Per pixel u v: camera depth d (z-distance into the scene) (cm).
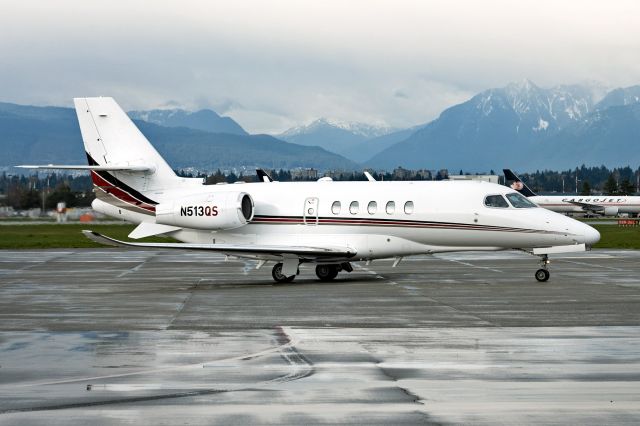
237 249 5222
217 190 5894
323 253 5341
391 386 2334
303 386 2338
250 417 2033
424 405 2134
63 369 2570
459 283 5300
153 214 5988
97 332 3288
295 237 5731
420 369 2553
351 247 5612
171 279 5756
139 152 6009
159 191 5997
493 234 5456
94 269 6712
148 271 6488
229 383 2377
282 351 2858
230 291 4875
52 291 4919
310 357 2748
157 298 4500
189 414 2056
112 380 2417
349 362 2664
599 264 7006
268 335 3203
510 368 2562
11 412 2077
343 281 5522
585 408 2103
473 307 4031
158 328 3391
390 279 5631
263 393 2262
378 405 2134
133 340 3094
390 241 5606
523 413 2058
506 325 3438
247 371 2534
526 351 2838
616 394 2241
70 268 6838
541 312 3838
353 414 2055
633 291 4756
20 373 2511
